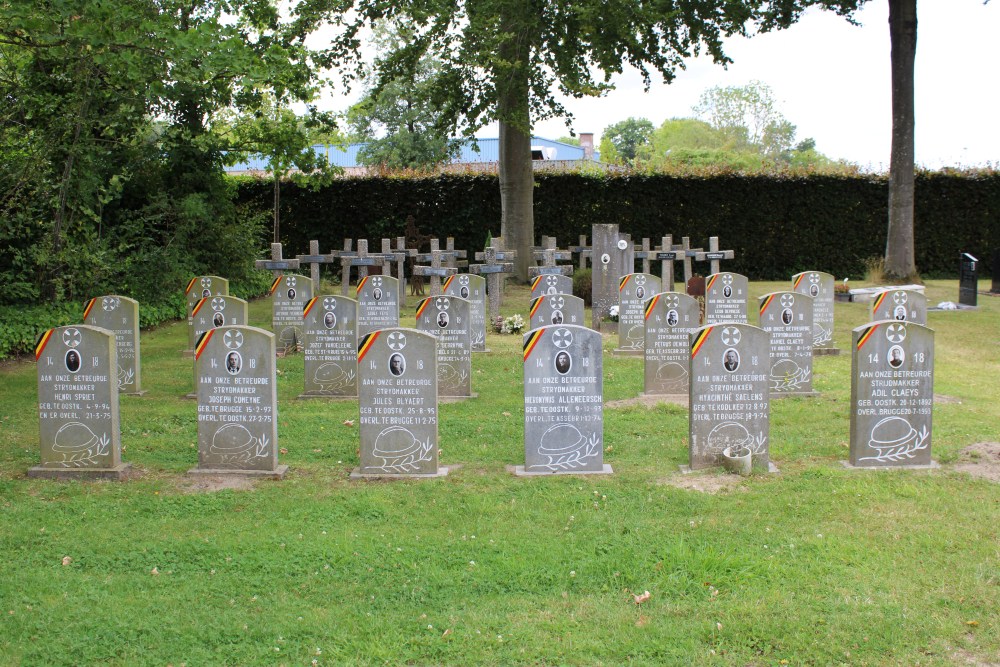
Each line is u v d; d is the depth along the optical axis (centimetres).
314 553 650
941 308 2080
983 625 532
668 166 3072
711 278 1402
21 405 1133
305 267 2916
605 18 2111
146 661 507
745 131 7650
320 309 1172
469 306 1167
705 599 573
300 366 1393
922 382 834
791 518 706
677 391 1180
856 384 833
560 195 2905
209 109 2070
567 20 2217
